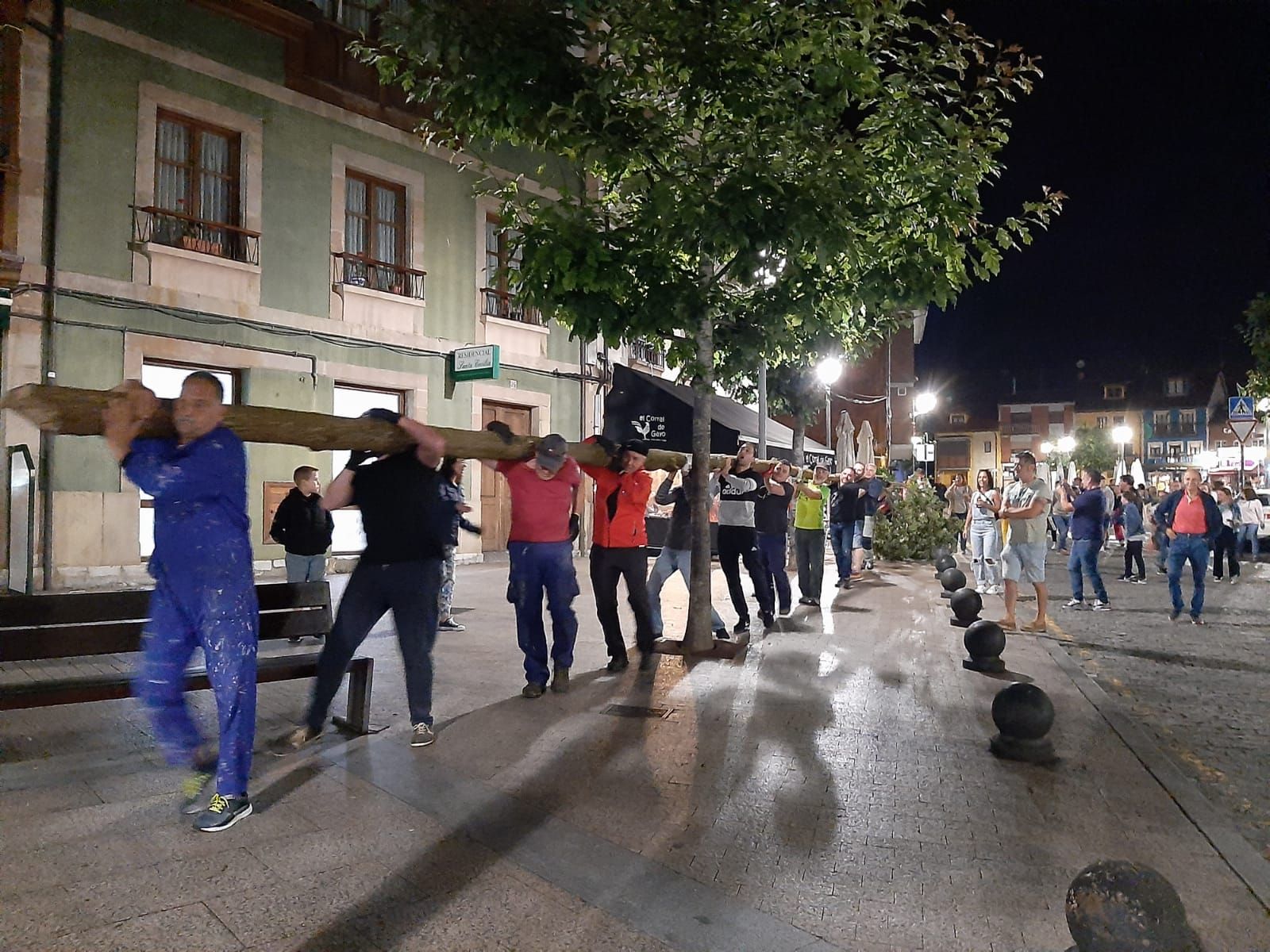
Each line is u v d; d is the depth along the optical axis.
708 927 3.01
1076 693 6.52
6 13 10.27
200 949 2.76
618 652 6.82
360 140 14.24
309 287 13.50
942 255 7.07
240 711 3.75
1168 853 3.72
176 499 3.63
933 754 4.94
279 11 12.79
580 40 6.58
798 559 11.03
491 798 4.12
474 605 10.45
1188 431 78.06
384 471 4.79
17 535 8.98
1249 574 17.33
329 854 3.48
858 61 6.29
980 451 85.06
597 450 6.49
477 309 16.17
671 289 6.73
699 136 7.06
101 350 11.12
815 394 14.94
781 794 4.26
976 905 3.21
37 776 4.21
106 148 11.19
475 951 2.81
